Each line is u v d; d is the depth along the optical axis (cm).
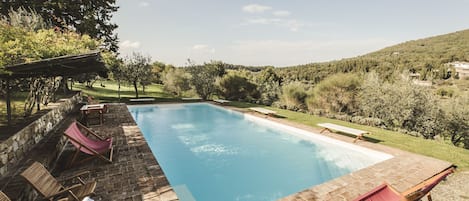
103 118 1179
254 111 1741
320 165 875
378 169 671
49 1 1598
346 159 927
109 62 1791
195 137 1234
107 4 2164
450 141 1504
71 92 1658
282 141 1162
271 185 734
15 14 981
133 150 714
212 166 873
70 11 1786
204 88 2634
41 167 409
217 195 677
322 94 1889
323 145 1041
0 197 276
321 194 529
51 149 601
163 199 443
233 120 1617
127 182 508
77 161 612
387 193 421
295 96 2081
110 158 621
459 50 6631
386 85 1642
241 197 666
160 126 1464
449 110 1443
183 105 2122
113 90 2939
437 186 592
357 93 1764
